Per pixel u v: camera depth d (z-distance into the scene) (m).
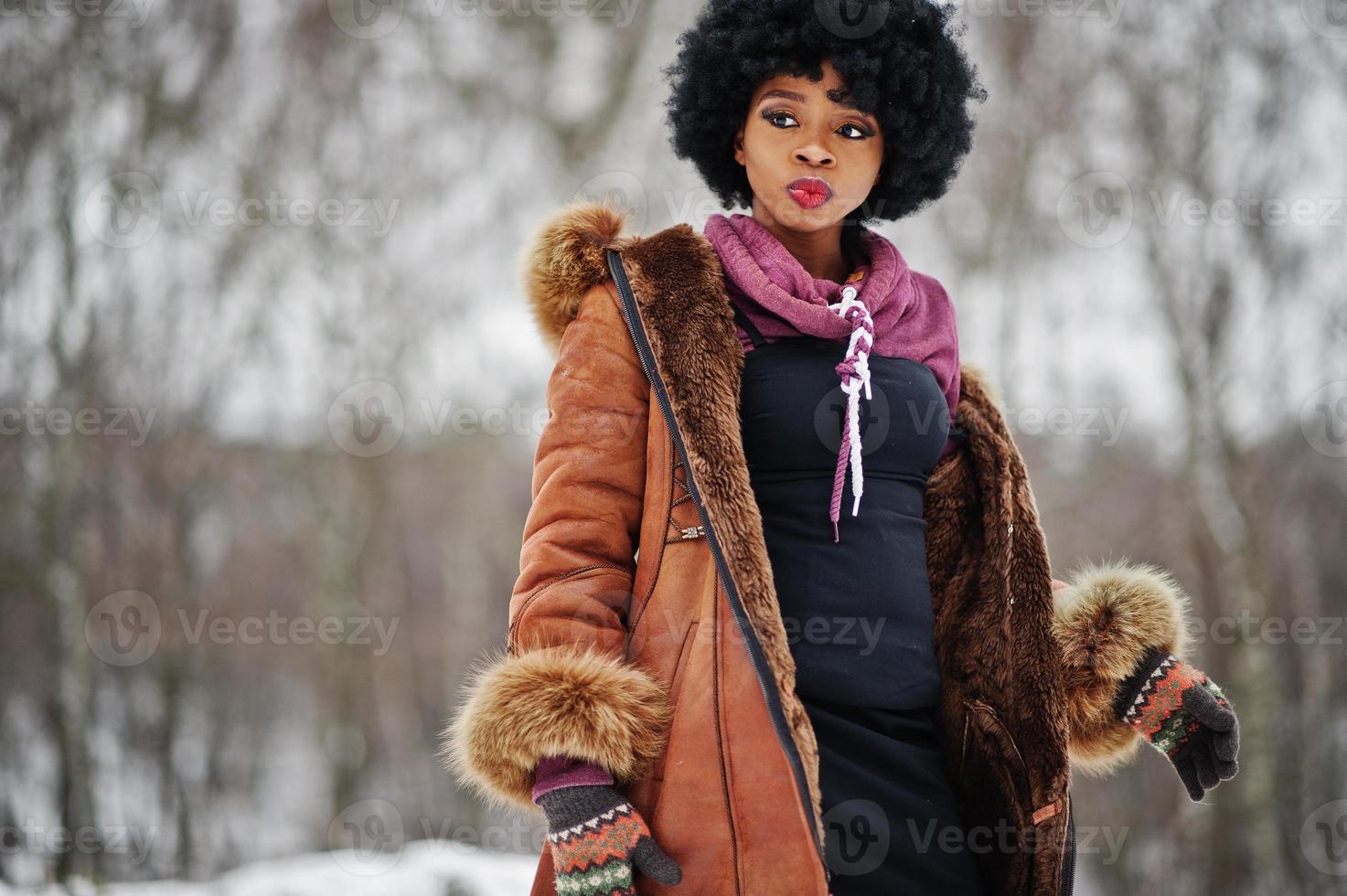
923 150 1.60
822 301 1.44
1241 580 9.45
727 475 1.29
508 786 1.32
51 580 9.42
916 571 1.45
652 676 1.34
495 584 13.59
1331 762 9.50
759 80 1.53
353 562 12.33
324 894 3.21
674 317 1.37
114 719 10.08
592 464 1.39
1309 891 9.10
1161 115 9.65
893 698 1.39
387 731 12.58
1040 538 1.53
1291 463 9.68
